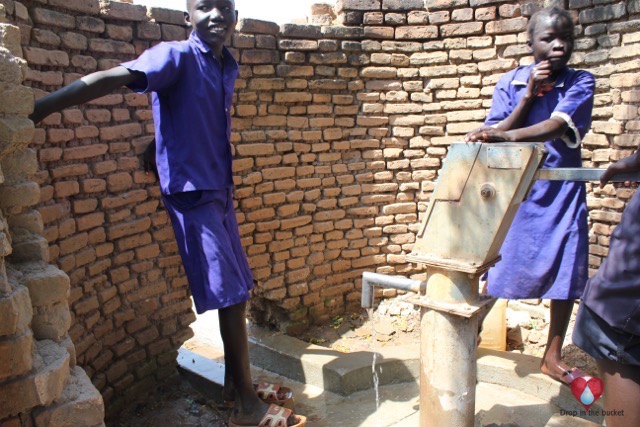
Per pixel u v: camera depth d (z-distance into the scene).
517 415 3.43
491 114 3.49
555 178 2.25
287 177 4.48
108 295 3.49
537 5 4.32
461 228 2.38
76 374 2.27
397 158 4.88
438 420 2.54
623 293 2.01
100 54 3.46
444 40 4.69
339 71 4.58
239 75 4.17
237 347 3.19
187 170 2.93
